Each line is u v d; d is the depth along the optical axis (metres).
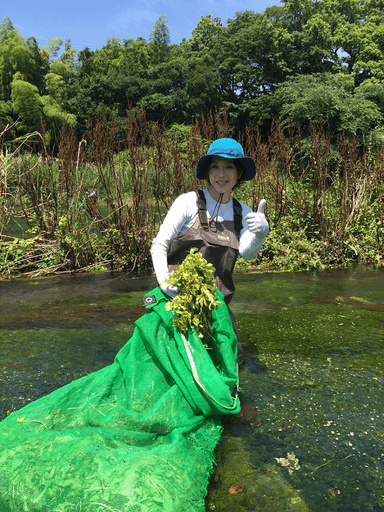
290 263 7.00
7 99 43.00
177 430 2.01
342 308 4.53
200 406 2.16
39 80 45.94
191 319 2.32
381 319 4.15
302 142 11.50
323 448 2.07
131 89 37.69
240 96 38.06
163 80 37.41
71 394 2.23
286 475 1.86
